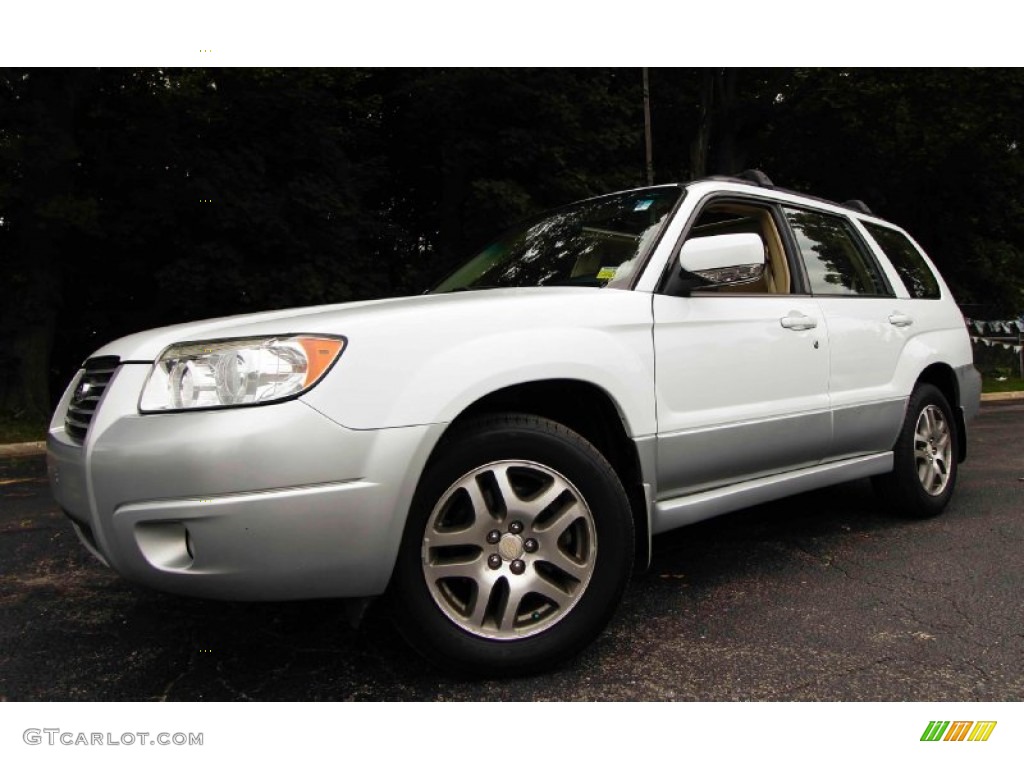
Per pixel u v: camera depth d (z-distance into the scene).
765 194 3.51
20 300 10.47
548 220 3.64
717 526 4.14
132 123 10.84
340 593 2.10
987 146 18.53
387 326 2.19
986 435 8.05
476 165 13.24
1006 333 18.62
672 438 2.72
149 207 10.83
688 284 2.89
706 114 16.27
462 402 2.21
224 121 11.30
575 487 2.38
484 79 12.41
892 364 3.92
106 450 2.06
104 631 2.73
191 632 2.71
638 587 3.18
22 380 10.42
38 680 2.35
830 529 4.05
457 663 2.25
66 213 9.70
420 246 16.03
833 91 15.73
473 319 2.34
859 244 4.09
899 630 2.68
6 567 3.53
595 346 2.53
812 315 3.43
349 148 14.27
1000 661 2.44
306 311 2.51
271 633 2.69
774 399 3.17
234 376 2.03
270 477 1.97
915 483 4.07
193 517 1.96
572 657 2.38
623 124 13.75
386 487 2.08
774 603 2.96
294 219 11.62
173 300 11.01
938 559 3.50
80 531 2.39
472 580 2.28
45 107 9.77
